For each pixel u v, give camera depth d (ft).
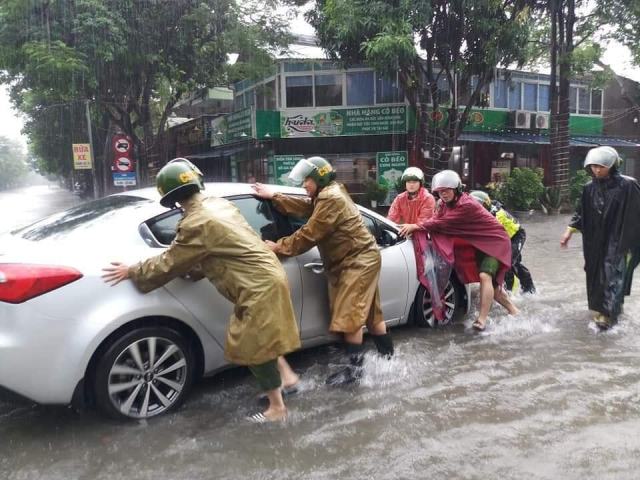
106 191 91.40
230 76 60.85
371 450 10.27
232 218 10.93
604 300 17.40
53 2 46.85
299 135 65.72
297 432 10.94
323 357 15.28
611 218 17.34
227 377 13.79
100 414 11.23
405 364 14.58
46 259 10.36
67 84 47.67
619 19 56.29
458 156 71.31
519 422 11.32
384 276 15.90
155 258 10.58
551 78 60.29
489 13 49.42
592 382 13.37
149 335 11.12
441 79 65.62
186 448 10.32
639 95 83.51
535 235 42.63
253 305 10.66
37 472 9.53
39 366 10.03
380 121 64.75
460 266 17.98
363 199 63.77
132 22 51.34
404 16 47.09
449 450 10.25
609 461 9.82
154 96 68.69
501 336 17.03
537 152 75.61
